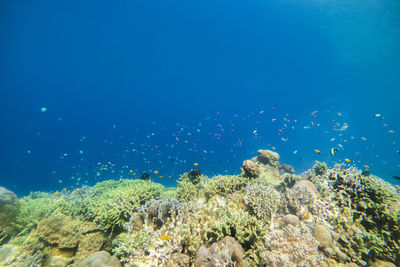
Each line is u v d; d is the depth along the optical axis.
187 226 4.70
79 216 7.06
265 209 5.19
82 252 5.86
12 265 5.12
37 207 7.24
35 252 5.65
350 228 4.57
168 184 19.50
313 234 4.25
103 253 4.93
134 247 4.69
